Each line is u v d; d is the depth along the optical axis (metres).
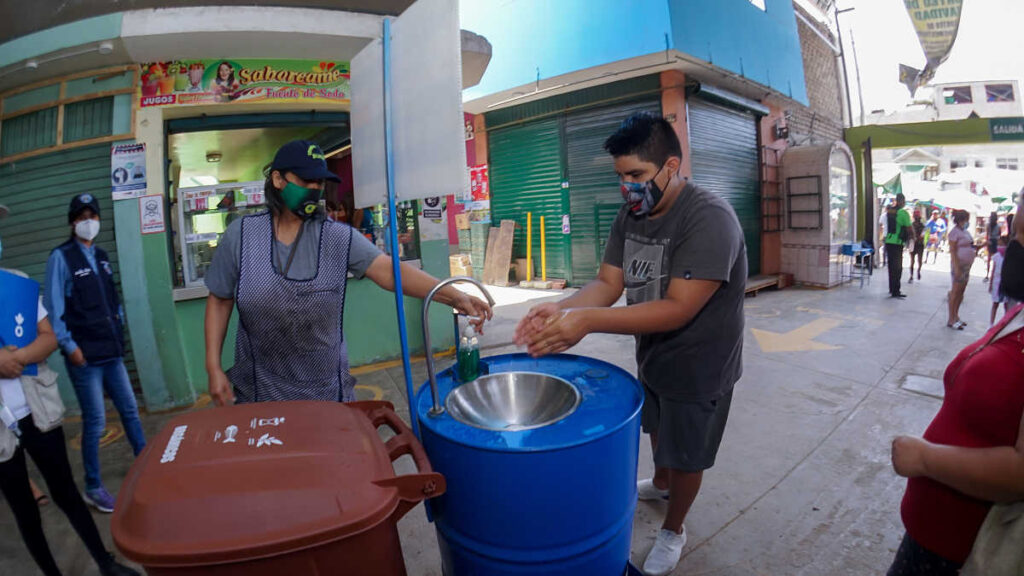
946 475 1.08
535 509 1.26
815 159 8.93
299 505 0.97
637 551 2.27
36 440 1.97
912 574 1.29
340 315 1.77
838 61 13.71
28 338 1.90
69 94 4.29
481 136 10.04
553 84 8.14
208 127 4.54
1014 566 1.01
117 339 2.88
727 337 1.90
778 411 3.71
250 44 4.13
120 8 3.90
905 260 13.96
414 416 1.46
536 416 1.62
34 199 4.38
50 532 2.65
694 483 2.05
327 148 5.82
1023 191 1.11
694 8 7.21
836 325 6.18
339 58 4.54
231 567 0.93
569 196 8.95
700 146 8.23
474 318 1.70
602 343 5.54
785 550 2.28
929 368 4.52
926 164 22.09
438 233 5.19
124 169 4.20
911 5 11.14
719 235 1.68
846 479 2.81
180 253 4.44
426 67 1.31
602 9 7.24
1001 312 6.48
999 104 27.94
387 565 1.06
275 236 1.69
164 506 0.94
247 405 1.29
